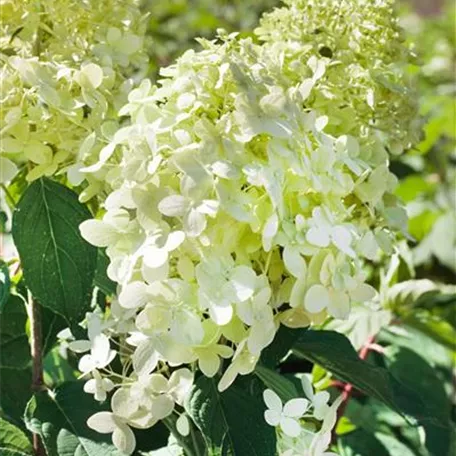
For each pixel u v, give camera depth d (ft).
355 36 2.67
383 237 2.58
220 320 2.18
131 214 2.32
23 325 2.77
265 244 2.20
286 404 2.33
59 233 2.52
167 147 2.24
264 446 2.37
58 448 2.52
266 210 2.23
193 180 2.19
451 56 8.44
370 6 2.68
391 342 3.50
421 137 2.80
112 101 2.57
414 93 2.76
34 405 2.58
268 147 2.24
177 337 2.21
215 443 2.35
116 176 2.36
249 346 2.22
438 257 5.75
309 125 2.30
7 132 2.45
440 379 3.44
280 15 2.72
